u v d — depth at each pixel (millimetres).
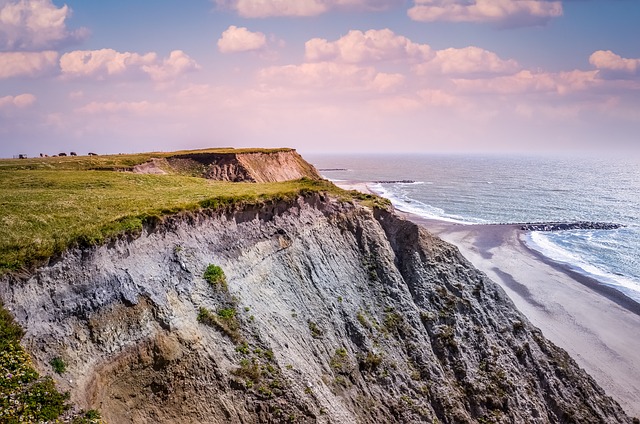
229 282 29156
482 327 38688
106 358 21031
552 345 40656
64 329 20562
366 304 36938
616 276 72312
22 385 17375
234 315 27297
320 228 39406
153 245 26938
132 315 23000
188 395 22625
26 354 18469
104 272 23312
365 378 31797
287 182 50562
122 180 45375
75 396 18484
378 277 39188
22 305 19922
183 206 30297
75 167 61062
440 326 37375
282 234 35812
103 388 20328
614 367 45562
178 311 24969
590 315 57312
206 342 24906
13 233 23500
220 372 24062
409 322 36844
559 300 61719
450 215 123000
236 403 23625
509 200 152250
